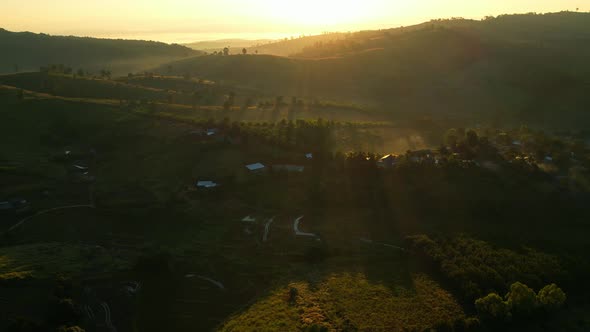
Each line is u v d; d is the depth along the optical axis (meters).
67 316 65.69
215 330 67.00
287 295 73.94
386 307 70.38
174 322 69.94
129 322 69.44
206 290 77.75
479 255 83.94
